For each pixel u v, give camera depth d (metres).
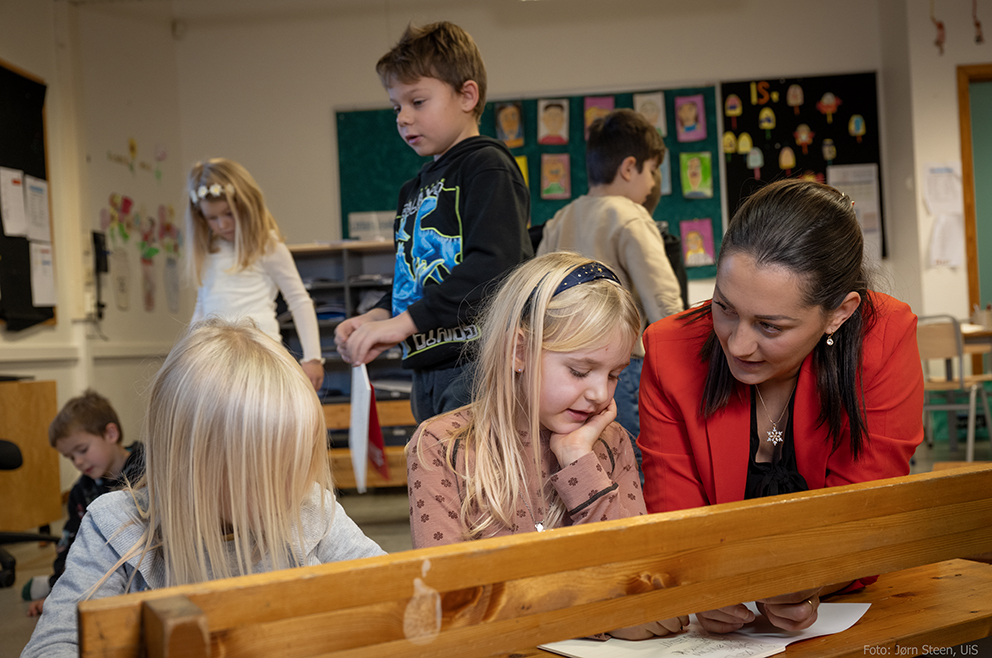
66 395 4.60
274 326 2.63
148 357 5.59
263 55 6.42
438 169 1.65
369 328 1.45
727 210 6.20
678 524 0.65
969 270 5.80
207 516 0.85
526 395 1.06
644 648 0.82
